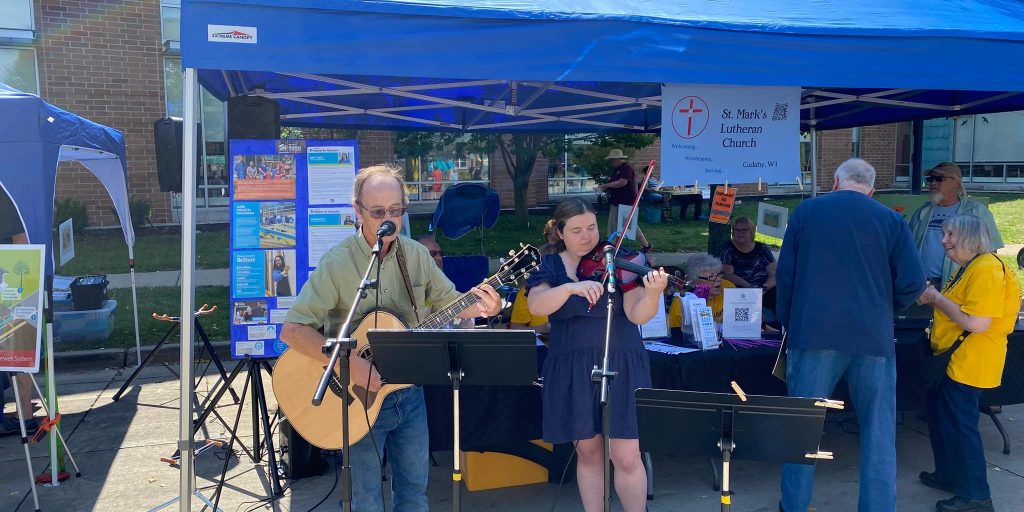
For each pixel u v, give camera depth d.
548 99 7.37
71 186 13.86
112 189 7.21
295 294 4.24
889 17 4.23
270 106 4.41
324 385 2.55
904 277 3.59
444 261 6.42
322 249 4.24
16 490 4.59
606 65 3.70
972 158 22.06
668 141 4.41
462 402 4.10
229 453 4.53
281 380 3.20
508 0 3.83
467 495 4.43
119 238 13.68
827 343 3.57
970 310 3.88
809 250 3.67
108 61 14.09
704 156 4.49
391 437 3.23
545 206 18.41
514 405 4.16
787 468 3.78
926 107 6.81
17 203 4.52
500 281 3.01
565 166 19.20
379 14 3.46
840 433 5.37
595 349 3.28
